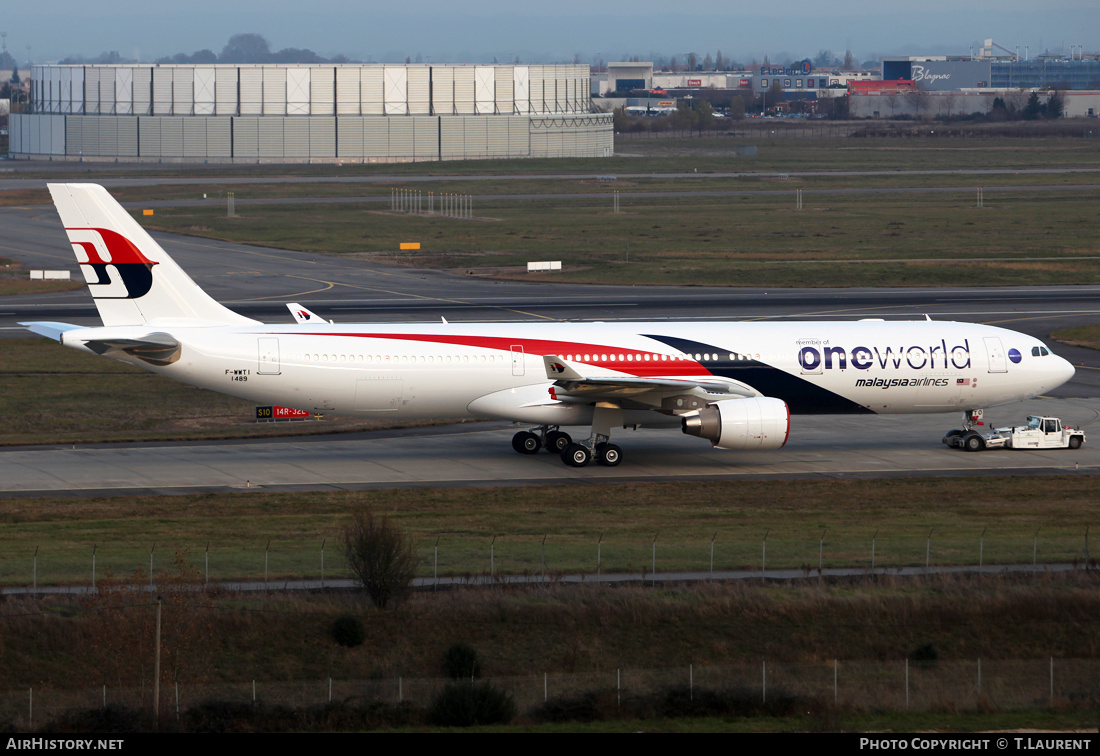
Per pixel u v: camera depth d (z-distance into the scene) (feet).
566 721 420.36
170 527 604.08
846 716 419.33
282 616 479.00
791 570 538.47
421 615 485.97
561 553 558.97
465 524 617.21
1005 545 576.20
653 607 495.41
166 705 424.87
